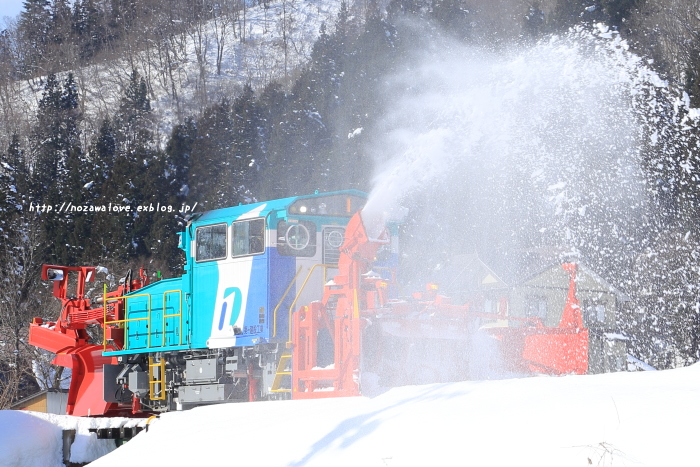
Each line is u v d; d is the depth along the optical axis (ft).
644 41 208.85
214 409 55.11
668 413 31.32
